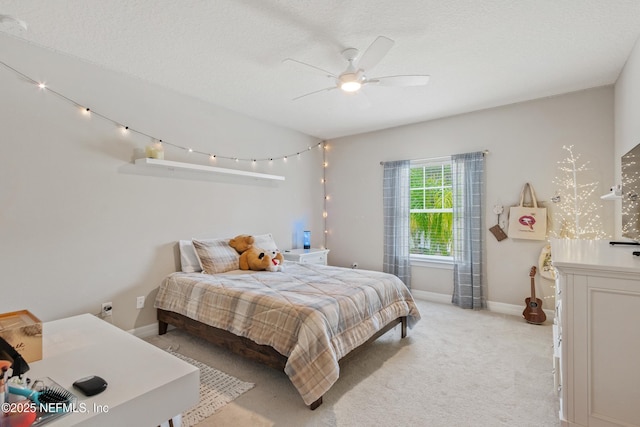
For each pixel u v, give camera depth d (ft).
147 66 9.32
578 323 5.06
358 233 16.96
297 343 6.53
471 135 13.47
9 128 7.72
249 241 12.17
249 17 6.98
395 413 6.37
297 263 12.85
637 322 4.68
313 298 7.69
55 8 6.61
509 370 8.07
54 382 3.70
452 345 9.60
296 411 6.40
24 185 7.91
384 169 15.78
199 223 11.83
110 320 9.43
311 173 17.26
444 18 7.02
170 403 3.81
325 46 8.20
